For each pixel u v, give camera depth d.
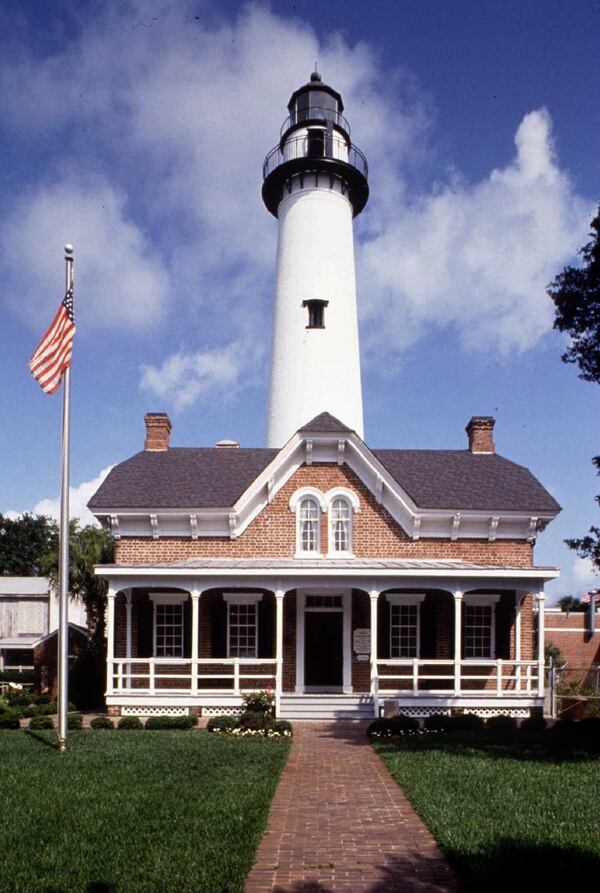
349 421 30.67
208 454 27.64
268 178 33.12
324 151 32.81
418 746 16.33
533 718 20.20
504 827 9.49
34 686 30.72
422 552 24.48
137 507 24.12
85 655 25.97
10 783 12.19
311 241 32.00
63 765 13.80
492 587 22.05
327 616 24.03
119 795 11.31
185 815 10.17
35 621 42.91
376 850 8.90
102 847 8.75
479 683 23.67
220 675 22.06
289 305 31.66
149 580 22.09
